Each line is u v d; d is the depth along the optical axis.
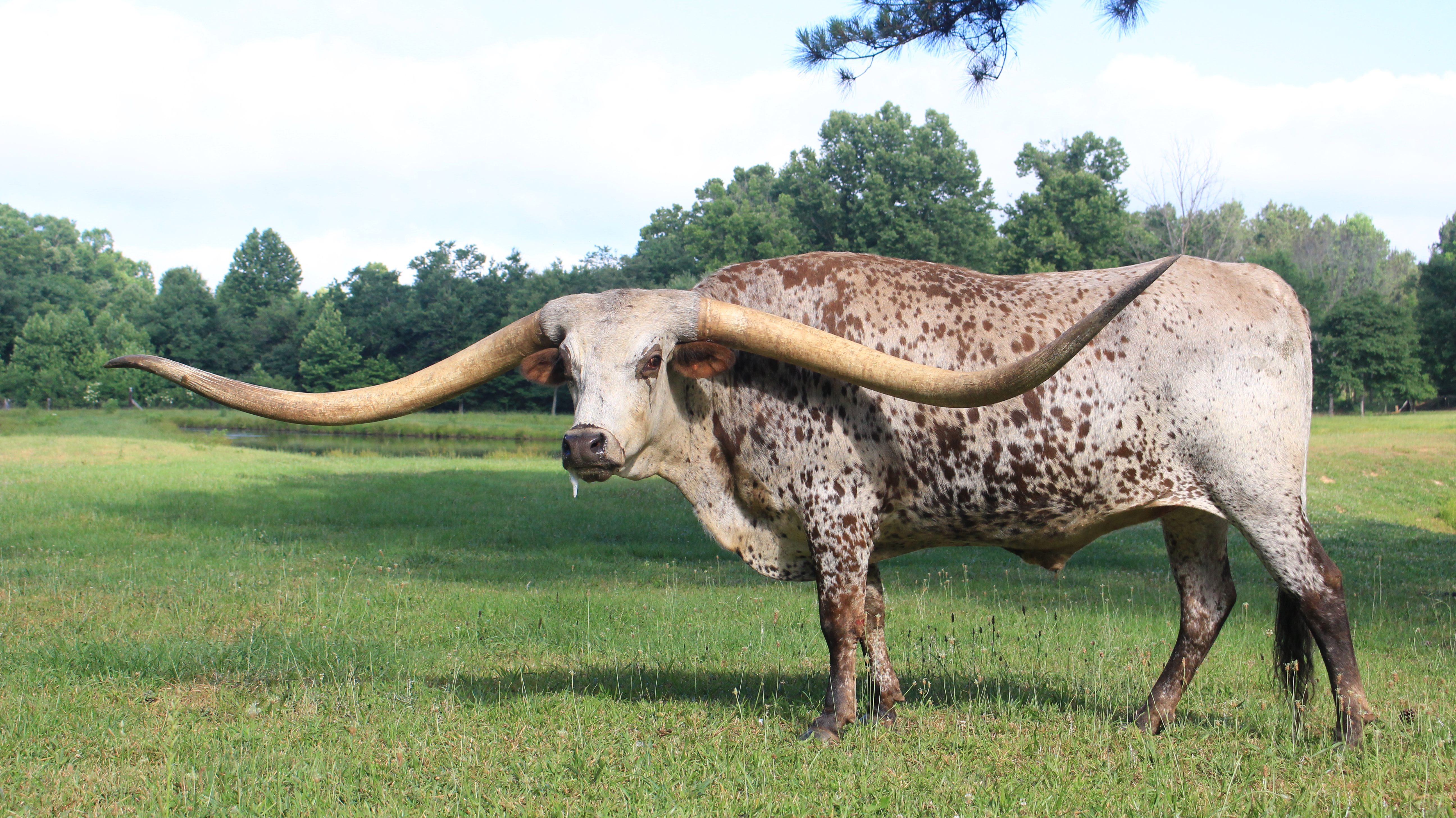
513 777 3.93
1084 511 4.77
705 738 4.45
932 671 5.84
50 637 6.27
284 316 87.44
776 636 6.78
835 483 4.77
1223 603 4.96
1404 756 4.16
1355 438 27.41
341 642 6.18
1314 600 4.48
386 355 80.88
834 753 4.23
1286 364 4.64
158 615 7.00
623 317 4.56
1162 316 4.66
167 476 18.88
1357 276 78.62
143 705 4.89
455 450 36.66
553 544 11.98
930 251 63.66
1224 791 3.79
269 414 4.89
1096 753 4.27
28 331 78.19
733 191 93.19
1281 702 4.91
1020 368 4.06
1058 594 8.81
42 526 12.05
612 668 5.88
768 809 3.58
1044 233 60.00
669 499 16.94
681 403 4.93
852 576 4.74
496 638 6.68
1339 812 3.55
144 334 80.06
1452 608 8.16
